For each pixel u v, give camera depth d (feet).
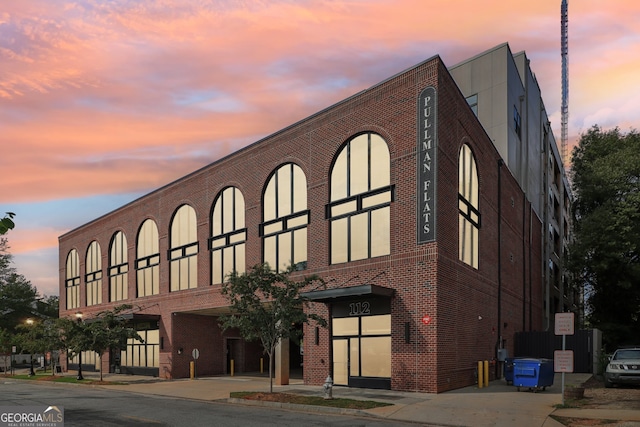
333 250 77.25
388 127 71.72
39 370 162.09
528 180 135.95
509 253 101.91
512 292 102.68
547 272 152.46
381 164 72.43
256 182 93.61
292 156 86.43
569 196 236.02
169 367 110.01
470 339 73.72
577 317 209.87
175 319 111.45
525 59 142.92
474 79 127.54
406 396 58.90
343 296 68.13
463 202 76.07
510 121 123.85
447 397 57.82
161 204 120.26
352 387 70.54
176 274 113.60
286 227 86.33
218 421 45.19
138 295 125.90
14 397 70.95
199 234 107.14
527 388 66.54
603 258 123.75
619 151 133.08
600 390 64.39
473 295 76.74
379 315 69.00
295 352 137.80
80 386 95.91
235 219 98.94
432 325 62.59
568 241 228.02
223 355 117.08
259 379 98.48
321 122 81.66
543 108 168.66
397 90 71.31
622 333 127.54
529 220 124.88
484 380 71.36
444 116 68.90
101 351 105.29
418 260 65.36
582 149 148.56
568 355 50.60
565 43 257.34
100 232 145.89
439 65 67.92
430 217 65.00
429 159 66.23
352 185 75.97
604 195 131.95
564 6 257.75
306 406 53.31
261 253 90.79
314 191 81.25
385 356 67.62
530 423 41.93
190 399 66.85
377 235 71.20
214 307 100.22
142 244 126.72
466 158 79.05
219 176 103.19
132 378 112.16
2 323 232.53
